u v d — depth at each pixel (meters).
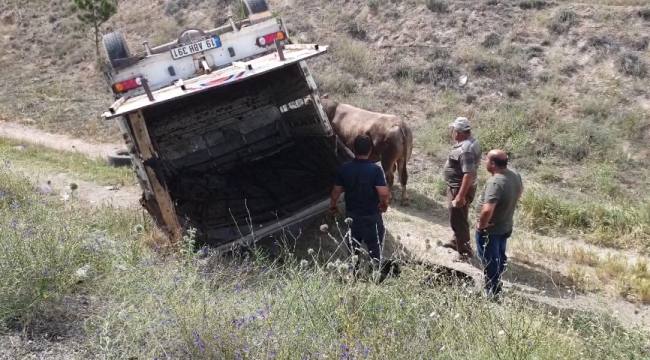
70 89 20.53
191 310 4.99
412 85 16.34
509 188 6.95
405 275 6.12
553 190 12.33
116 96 9.09
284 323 5.04
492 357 4.83
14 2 26.36
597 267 8.70
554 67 15.67
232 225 8.68
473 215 10.43
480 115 14.91
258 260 7.03
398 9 18.69
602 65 15.27
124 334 4.82
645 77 14.72
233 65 9.03
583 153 13.40
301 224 9.13
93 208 9.48
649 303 7.64
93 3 20.62
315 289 5.59
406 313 5.34
